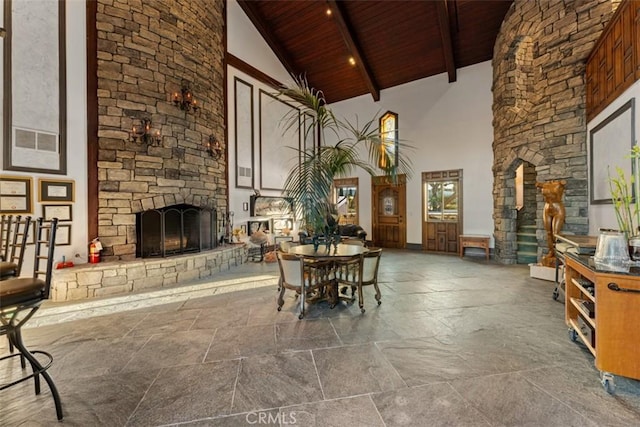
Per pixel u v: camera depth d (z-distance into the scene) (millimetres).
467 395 1694
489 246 6594
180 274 4379
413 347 2293
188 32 4859
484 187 6758
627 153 3045
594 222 3955
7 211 3348
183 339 2459
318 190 3240
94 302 3438
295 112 8133
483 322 2787
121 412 1578
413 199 7848
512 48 5492
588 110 4102
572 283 2422
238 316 2990
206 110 5242
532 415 1526
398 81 7996
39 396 1723
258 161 6977
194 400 1672
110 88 4047
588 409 1572
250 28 6809
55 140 3689
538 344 2328
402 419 1505
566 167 4414
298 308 3234
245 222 6559
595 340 1823
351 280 3393
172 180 4602
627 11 3047
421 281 4422
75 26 3830
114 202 4090
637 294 1667
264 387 1788
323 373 1936
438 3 5539
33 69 3523
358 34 7078
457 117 7129
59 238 3729
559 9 4449
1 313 1594
